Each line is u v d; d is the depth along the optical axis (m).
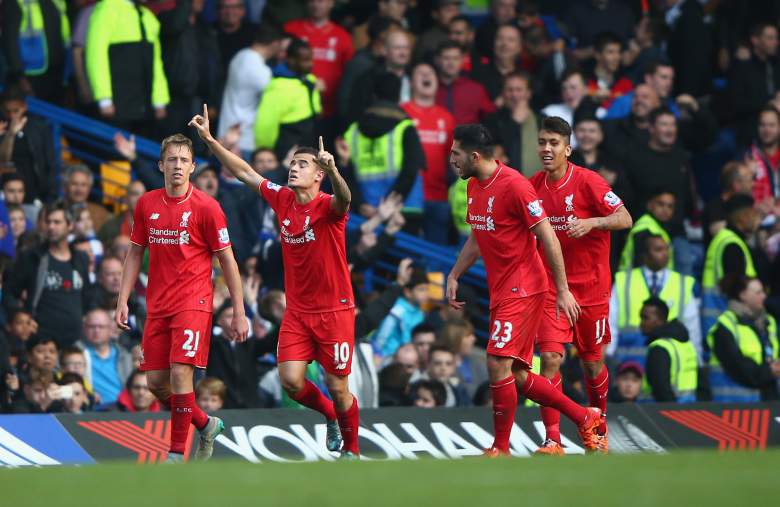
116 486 18.17
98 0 48.59
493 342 30.08
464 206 48.88
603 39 55.03
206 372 38.16
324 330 30.19
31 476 19.75
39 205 45.94
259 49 48.81
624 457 22.92
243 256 44.38
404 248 48.50
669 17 61.56
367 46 53.12
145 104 48.69
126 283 30.55
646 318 42.53
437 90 51.31
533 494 17.05
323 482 18.56
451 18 54.78
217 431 31.03
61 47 50.84
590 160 49.53
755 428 37.12
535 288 30.09
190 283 29.97
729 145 56.56
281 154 48.41
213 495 17.03
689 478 18.83
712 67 59.72
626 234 47.66
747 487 17.69
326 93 52.97
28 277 40.94
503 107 50.66
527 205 29.64
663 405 36.66
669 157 50.91
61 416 31.53
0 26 49.78
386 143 46.91
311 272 30.05
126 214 45.56
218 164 46.78
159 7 49.38
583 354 32.81
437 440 33.81
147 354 30.45
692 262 51.00
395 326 43.28
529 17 57.06
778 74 56.44
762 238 49.66
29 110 49.22
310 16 53.12
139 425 32.16
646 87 51.06
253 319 41.25
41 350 36.84
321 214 29.73
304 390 30.62
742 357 42.03
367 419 33.53
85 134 51.41
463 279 49.94
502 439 30.41
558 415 32.12
